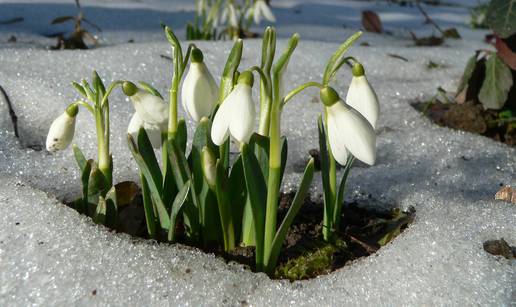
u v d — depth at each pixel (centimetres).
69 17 75
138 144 40
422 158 53
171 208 42
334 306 39
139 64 66
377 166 51
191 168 42
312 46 78
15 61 62
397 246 42
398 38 95
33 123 54
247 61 71
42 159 49
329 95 36
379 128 58
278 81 37
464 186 50
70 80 60
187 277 40
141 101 39
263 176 39
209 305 39
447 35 94
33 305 38
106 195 42
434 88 69
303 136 56
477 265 41
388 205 47
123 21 88
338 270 41
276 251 40
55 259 40
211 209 42
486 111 60
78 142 51
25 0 88
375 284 40
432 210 46
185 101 39
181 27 90
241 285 39
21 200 43
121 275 39
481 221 44
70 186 47
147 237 43
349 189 48
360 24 103
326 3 118
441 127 59
